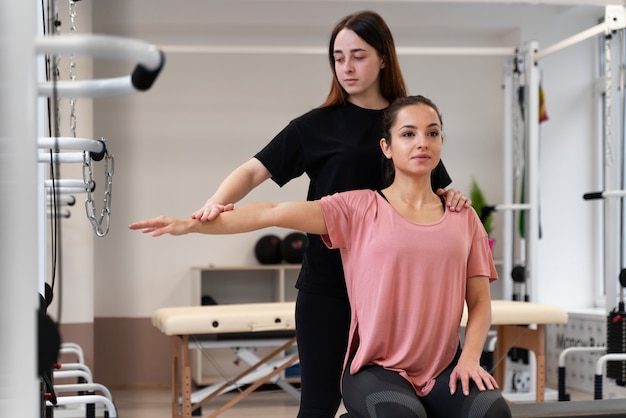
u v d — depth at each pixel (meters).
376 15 2.36
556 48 5.20
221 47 5.62
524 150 5.52
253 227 2.05
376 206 2.12
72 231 5.76
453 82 6.83
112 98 6.42
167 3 6.23
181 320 3.90
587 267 6.55
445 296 2.06
